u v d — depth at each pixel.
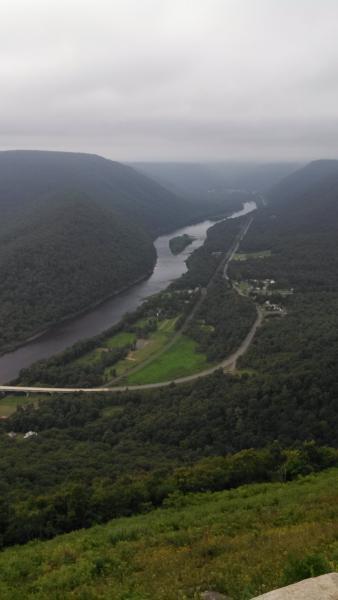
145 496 51.12
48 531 46.00
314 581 15.70
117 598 23.42
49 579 29.09
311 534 28.47
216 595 20.80
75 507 48.00
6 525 46.75
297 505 39.56
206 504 46.72
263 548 27.06
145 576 26.25
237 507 43.16
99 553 33.16
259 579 21.11
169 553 30.62
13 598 27.39
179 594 21.48
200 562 27.11
